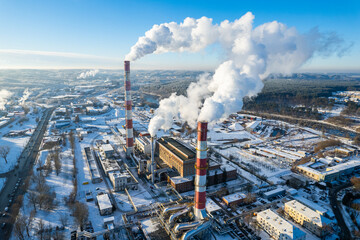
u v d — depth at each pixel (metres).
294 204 138.50
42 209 137.12
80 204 133.38
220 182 181.00
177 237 110.00
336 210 144.50
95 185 170.50
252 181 183.38
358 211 141.38
